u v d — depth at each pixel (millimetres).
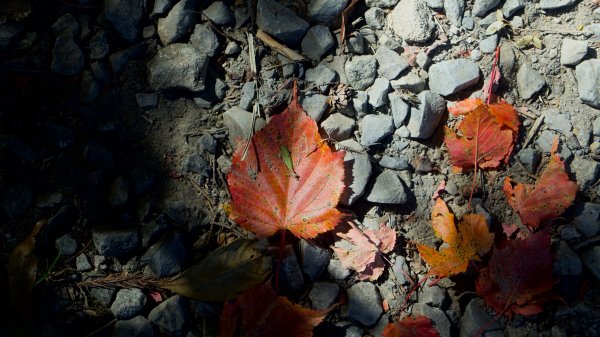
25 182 509
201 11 562
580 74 573
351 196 523
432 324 499
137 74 542
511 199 539
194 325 500
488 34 585
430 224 537
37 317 490
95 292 500
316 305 504
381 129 546
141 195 522
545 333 507
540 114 570
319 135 504
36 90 528
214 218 526
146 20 554
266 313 472
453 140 541
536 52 585
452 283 522
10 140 510
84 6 545
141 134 534
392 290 516
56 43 532
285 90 550
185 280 493
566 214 542
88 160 517
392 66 565
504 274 499
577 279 521
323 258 513
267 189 502
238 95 552
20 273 492
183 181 530
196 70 538
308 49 566
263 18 560
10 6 531
